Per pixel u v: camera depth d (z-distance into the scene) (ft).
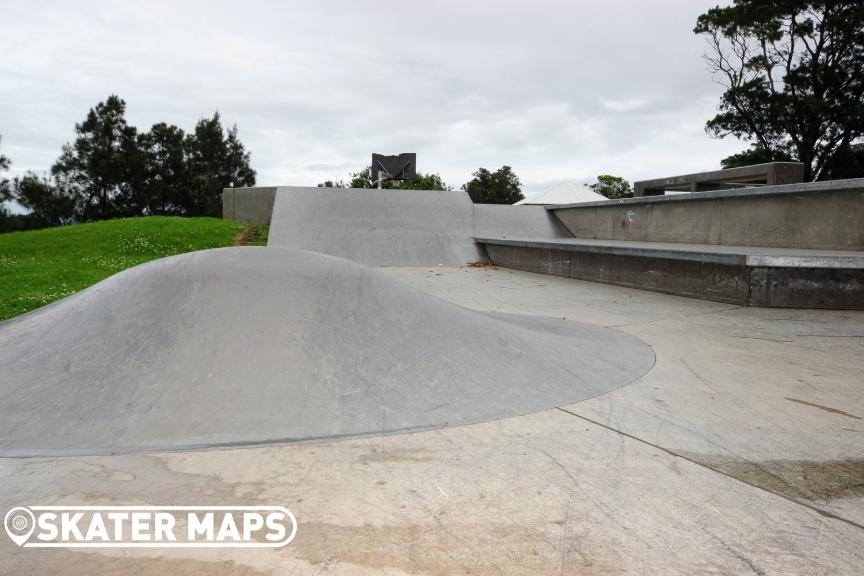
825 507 7.34
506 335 14.73
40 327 13.79
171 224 49.49
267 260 14.46
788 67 90.12
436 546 6.43
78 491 7.78
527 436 9.82
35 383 11.18
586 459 8.85
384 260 43.65
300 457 8.88
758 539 6.57
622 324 20.63
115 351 11.82
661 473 8.36
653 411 11.16
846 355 15.70
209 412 10.18
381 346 12.55
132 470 8.42
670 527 6.84
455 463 8.70
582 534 6.68
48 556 6.25
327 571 5.97
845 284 22.17
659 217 40.16
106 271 34.27
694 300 25.40
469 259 45.06
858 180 25.98
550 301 26.63
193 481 8.08
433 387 11.59
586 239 46.52
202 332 12.10
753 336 18.21
